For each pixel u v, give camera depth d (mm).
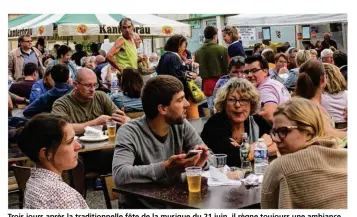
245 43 11844
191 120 4852
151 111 2838
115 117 4645
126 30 6973
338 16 10086
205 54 7270
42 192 2154
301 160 2078
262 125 3484
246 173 2990
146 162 2854
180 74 6465
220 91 3328
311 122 2162
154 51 12500
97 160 4613
